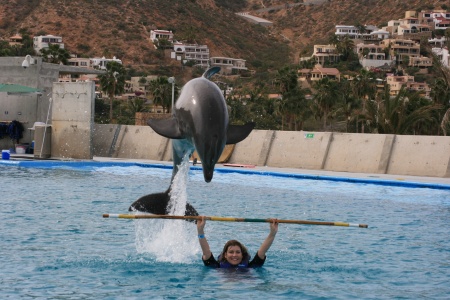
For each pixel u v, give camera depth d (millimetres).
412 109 70125
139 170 34312
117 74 98812
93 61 185875
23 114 43625
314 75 177625
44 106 43812
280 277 11633
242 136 10727
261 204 21984
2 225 16469
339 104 99562
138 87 181000
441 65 59094
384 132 52531
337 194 25297
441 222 18562
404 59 195875
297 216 19391
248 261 12406
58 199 21844
